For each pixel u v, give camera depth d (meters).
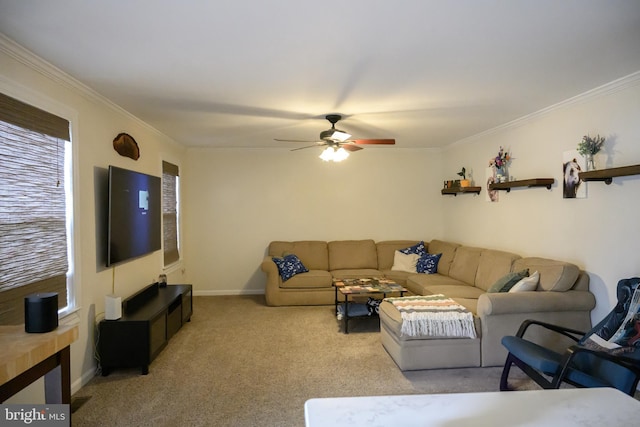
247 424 2.35
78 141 2.85
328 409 1.04
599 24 1.99
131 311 3.36
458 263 4.92
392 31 2.04
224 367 3.21
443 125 4.44
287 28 2.00
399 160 6.20
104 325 3.03
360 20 1.92
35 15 1.84
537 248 3.93
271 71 2.63
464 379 2.95
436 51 2.32
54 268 2.57
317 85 2.93
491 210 4.79
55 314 1.70
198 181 5.89
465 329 3.11
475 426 0.97
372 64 2.52
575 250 3.42
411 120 4.14
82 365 2.88
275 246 5.79
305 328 4.25
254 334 4.05
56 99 2.60
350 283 4.54
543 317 3.18
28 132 2.35
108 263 3.12
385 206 6.19
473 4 1.77
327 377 3.00
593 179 3.12
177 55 2.35
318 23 1.95
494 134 4.68
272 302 5.16
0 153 2.12
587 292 3.22
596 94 3.12
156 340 3.30
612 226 3.04
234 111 3.68
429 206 6.26
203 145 5.70
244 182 5.96
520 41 2.19
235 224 5.96
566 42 2.21
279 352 3.54
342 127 4.49
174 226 5.25
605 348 2.45
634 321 2.43
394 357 3.27
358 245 5.91
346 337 3.95
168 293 4.09
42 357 1.51
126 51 2.28
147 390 2.79
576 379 2.22
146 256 4.17
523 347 2.52
